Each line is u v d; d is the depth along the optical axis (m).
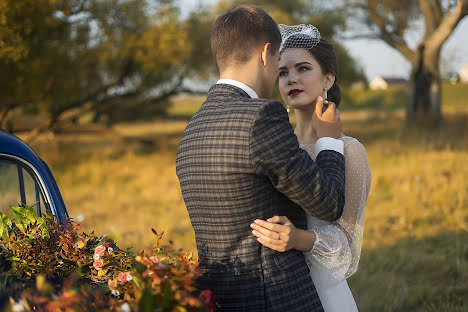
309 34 1.95
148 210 7.07
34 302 1.19
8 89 8.84
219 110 1.51
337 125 1.71
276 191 1.52
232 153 1.43
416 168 8.21
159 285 1.25
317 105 1.72
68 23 9.91
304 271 1.57
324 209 1.47
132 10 10.80
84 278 1.59
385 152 10.41
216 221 1.48
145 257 1.35
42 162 1.86
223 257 1.48
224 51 1.58
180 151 1.59
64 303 1.17
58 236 1.69
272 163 1.41
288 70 1.97
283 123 1.46
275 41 1.60
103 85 12.97
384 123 17.77
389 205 6.32
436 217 5.67
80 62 11.16
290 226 1.51
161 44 11.00
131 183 9.66
